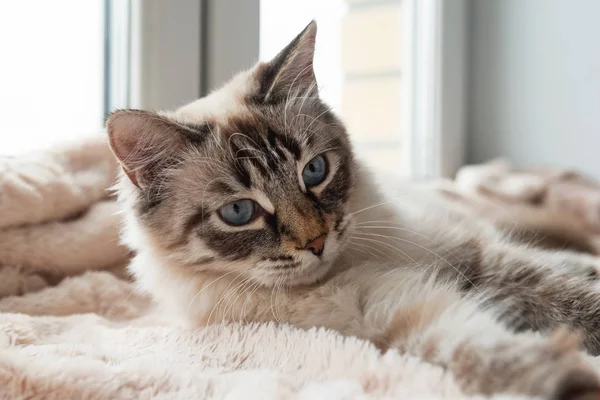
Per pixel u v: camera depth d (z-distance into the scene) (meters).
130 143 0.32
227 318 0.32
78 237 0.39
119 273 0.40
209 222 0.32
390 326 0.27
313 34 0.35
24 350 0.28
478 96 0.76
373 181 0.37
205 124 0.33
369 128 0.68
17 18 0.42
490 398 0.22
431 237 0.35
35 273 0.39
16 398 0.25
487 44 0.75
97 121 0.46
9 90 0.42
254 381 0.25
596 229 0.54
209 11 0.46
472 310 0.27
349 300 0.29
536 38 0.72
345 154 0.35
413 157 0.73
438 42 0.70
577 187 0.59
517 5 0.73
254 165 0.31
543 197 0.58
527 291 0.32
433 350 0.25
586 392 0.21
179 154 0.33
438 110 0.71
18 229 0.38
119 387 0.25
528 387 0.22
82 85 0.45
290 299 0.31
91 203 0.41
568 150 0.72
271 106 0.34
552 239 0.52
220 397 0.24
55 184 0.39
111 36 0.45
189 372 0.26
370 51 0.67
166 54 0.44
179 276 0.33
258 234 0.31
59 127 0.45
